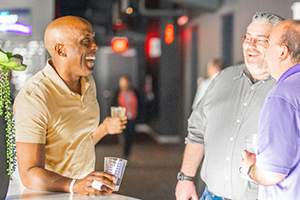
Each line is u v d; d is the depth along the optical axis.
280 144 1.70
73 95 2.17
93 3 10.02
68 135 2.17
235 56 7.23
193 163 2.70
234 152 2.38
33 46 6.07
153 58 12.55
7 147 1.87
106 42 13.63
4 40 6.02
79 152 2.26
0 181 1.83
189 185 2.71
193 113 2.71
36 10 6.06
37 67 6.08
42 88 2.08
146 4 10.38
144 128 13.66
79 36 2.10
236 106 2.43
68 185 1.97
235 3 7.07
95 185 1.92
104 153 9.23
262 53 2.31
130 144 8.49
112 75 18.92
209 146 2.51
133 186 6.12
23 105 2.04
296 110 1.71
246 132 2.35
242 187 2.37
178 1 8.62
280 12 5.36
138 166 7.68
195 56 9.48
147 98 13.58
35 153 2.01
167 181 6.45
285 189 1.78
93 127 2.33
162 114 10.91
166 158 8.55
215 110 2.51
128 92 8.54
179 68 10.39
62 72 2.15
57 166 2.18
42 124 2.04
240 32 6.89
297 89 1.75
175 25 10.39
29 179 1.99
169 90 10.68
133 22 12.37
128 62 18.69
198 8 8.81
